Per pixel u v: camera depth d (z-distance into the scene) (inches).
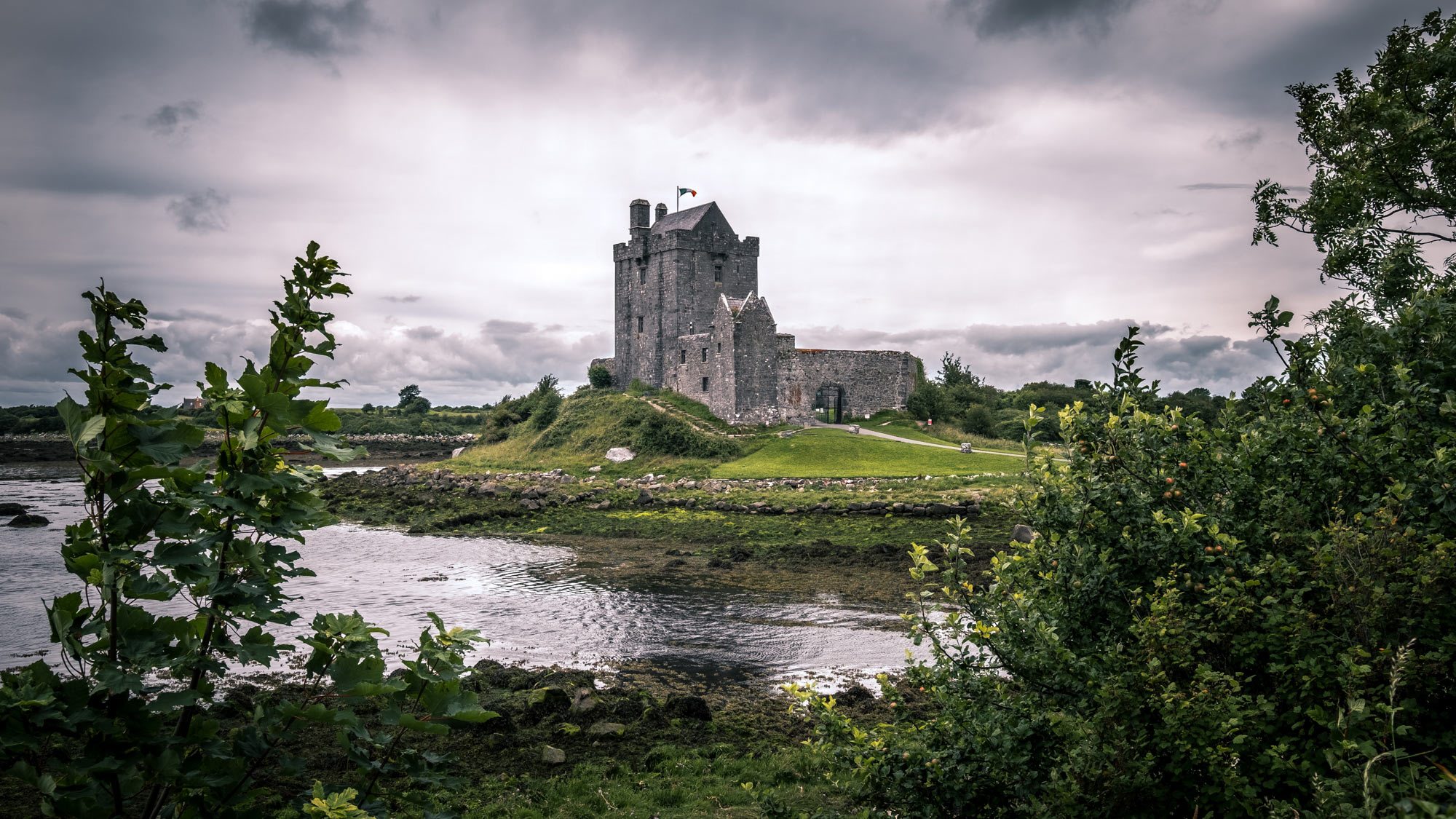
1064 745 296.5
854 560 1510.8
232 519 212.7
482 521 2112.5
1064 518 351.3
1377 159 875.4
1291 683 274.4
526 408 3973.9
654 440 2989.7
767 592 1302.9
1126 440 361.7
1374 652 259.1
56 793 185.5
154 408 215.0
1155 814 267.3
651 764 604.1
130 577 195.0
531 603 1235.2
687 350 3393.2
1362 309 387.2
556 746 635.5
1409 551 266.8
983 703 339.6
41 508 2210.9
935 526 1691.7
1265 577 299.6
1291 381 360.2
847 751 340.8
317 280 227.8
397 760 228.4
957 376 4539.9
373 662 216.4
